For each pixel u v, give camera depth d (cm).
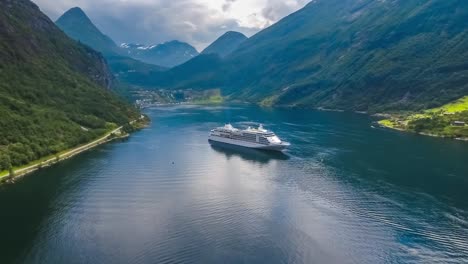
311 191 14325
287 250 9869
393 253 9762
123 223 11375
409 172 16625
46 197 13412
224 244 10144
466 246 10119
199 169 17600
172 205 12850
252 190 14488
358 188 14612
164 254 9612
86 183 15050
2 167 15575
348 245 10162
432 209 12512
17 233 10656
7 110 19912
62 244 10081
